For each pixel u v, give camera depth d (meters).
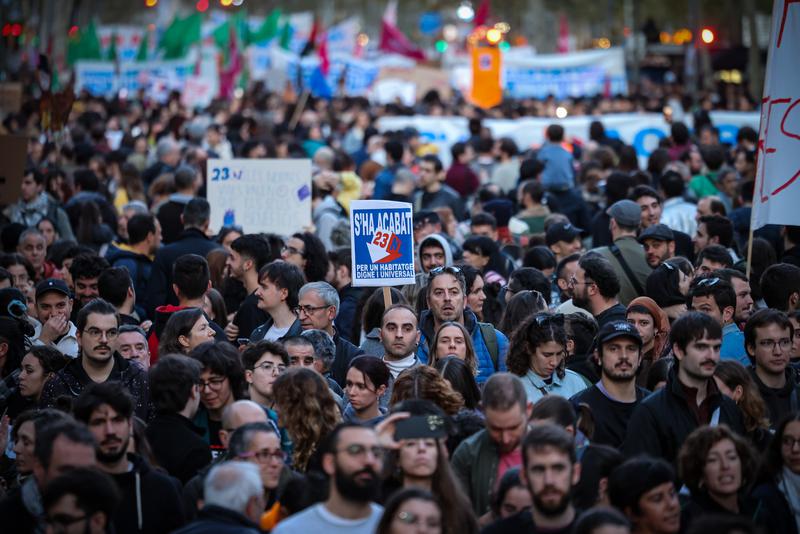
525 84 84.56
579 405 19.89
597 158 45.38
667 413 19.89
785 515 18.11
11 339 24.47
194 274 26.22
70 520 14.83
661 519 16.42
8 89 63.00
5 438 21.55
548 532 15.93
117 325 22.58
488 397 18.42
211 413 20.91
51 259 31.75
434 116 67.88
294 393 19.16
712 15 132.38
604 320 25.25
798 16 23.41
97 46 98.56
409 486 16.06
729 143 59.28
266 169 35.78
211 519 15.49
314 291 24.91
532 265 30.23
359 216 25.52
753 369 21.89
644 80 104.56
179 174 35.97
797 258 29.86
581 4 165.62
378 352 25.62
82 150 47.97
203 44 115.06
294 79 94.31
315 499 17.20
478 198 41.25
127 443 17.47
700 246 31.22
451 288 24.69
